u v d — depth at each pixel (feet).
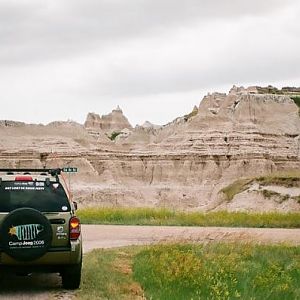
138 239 78.79
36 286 40.37
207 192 293.84
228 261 47.88
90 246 68.90
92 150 329.72
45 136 340.59
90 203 277.03
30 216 35.99
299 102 367.45
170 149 330.95
